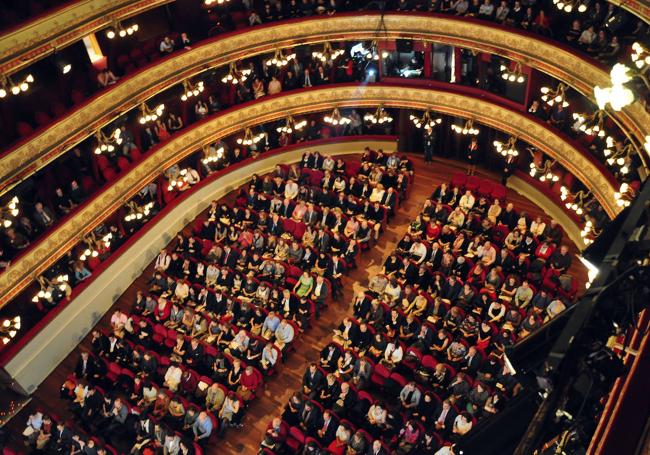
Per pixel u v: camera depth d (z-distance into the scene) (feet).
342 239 84.74
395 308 73.87
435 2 87.81
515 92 87.40
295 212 88.69
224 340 75.56
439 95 93.45
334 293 81.41
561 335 14.34
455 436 61.46
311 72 98.73
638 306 14.67
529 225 81.30
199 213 97.25
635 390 13.79
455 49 90.43
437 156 100.83
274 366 73.51
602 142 76.48
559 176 88.07
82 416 72.18
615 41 71.82
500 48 82.94
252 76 99.71
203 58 89.76
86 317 84.33
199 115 93.66
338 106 99.19
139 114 90.68
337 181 91.86
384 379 69.00
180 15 92.84
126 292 88.84
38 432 71.31
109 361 77.15
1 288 73.41
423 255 80.07
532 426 13.15
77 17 73.20
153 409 71.31
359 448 62.13
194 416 68.08
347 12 91.76
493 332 69.56
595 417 14.82
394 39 92.02
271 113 98.07
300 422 66.85
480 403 63.26
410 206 92.48
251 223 89.61
